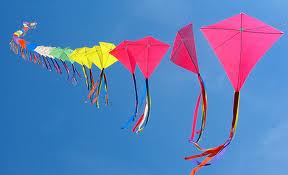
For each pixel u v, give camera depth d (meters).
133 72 9.11
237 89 7.18
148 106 8.35
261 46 7.24
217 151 6.86
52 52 11.66
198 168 6.92
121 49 8.93
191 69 7.56
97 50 10.29
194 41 7.54
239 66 7.22
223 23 7.42
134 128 8.28
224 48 7.32
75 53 10.43
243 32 7.27
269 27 7.29
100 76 10.19
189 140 7.26
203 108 7.35
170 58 7.76
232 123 7.00
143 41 8.65
